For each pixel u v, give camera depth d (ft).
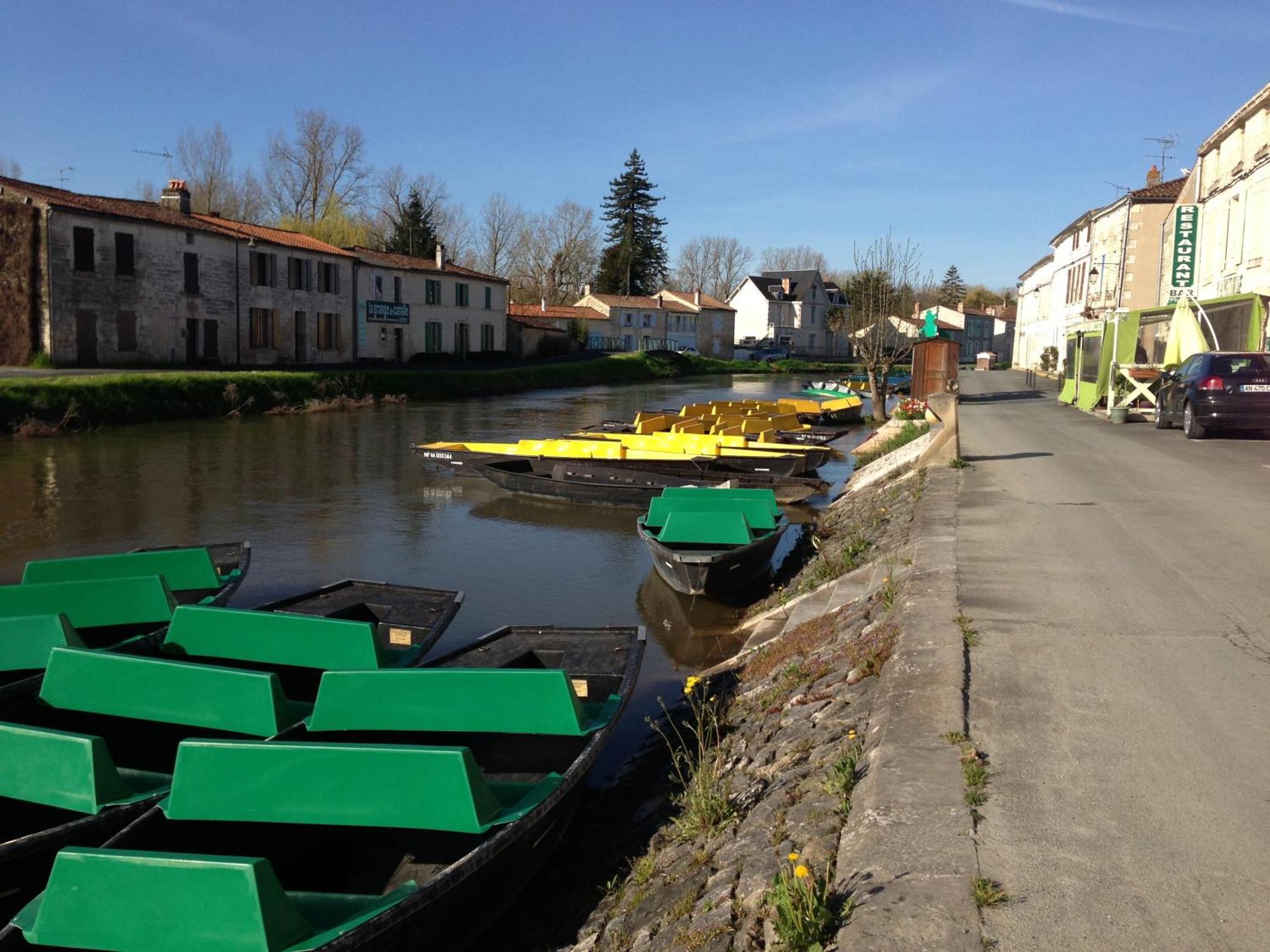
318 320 151.33
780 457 57.72
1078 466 40.34
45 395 84.43
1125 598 20.53
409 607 26.53
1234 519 28.58
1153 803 11.88
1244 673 16.11
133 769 18.61
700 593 33.96
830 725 16.67
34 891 14.26
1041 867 10.57
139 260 117.60
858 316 117.60
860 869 10.97
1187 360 54.13
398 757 14.11
